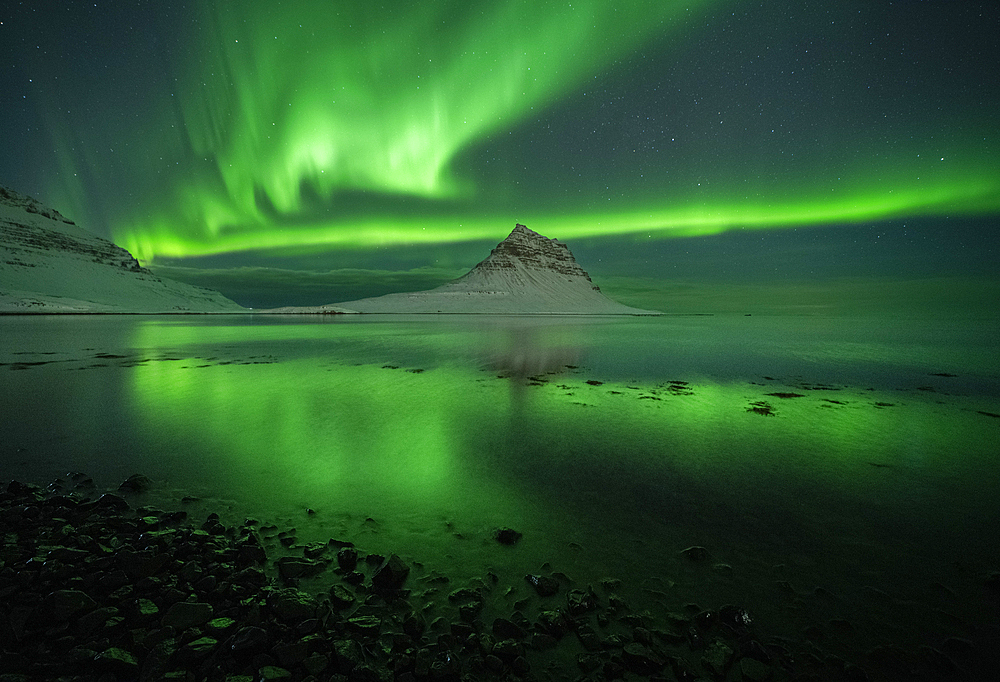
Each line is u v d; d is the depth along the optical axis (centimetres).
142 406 1111
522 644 313
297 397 1238
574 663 299
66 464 684
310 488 604
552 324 7062
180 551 430
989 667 294
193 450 764
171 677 281
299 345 2969
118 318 8288
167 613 334
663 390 1379
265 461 711
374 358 2227
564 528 491
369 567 409
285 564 404
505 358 2247
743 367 1948
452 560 423
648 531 485
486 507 546
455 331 4850
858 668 291
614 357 2316
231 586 371
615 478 648
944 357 2384
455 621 337
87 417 994
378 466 694
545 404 1165
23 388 1338
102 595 359
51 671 283
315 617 338
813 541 466
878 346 3088
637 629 325
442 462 714
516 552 439
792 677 286
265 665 293
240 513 525
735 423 980
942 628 332
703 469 686
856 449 795
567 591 374
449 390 1358
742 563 421
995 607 357
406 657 297
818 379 1630
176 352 2458
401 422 972
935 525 503
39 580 377
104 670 284
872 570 411
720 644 312
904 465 709
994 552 444
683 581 391
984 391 1395
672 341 3491
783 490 605
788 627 332
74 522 490
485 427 934
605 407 1131
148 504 546
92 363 1947
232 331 4603
